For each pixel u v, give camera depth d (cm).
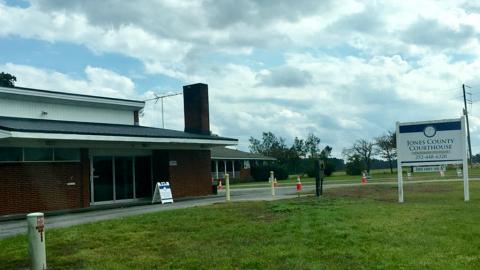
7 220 1864
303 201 1736
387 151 6594
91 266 827
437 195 1980
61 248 964
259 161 6575
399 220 1177
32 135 1945
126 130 2597
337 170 7825
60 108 2633
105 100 2819
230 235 1045
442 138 1767
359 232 1030
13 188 2034
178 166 2827
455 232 1018
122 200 2559
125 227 1184
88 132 2158
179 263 826
